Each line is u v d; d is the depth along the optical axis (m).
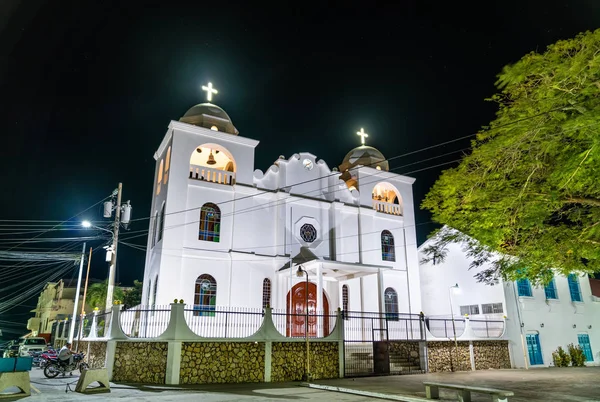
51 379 15.80
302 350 16.77
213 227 21.77
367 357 19.27
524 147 11.12
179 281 19.97
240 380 15.30
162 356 14.71
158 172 24.50
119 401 10.74
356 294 24.20
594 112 9.16
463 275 25.58
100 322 21.38
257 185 23.53
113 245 19.80
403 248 26.98
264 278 22.08
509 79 11.73
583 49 10.23
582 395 12.08
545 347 23.78
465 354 20.83
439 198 14.58
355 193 26.39
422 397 11.35
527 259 12.78
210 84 26.03
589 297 27.52
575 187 10.57
